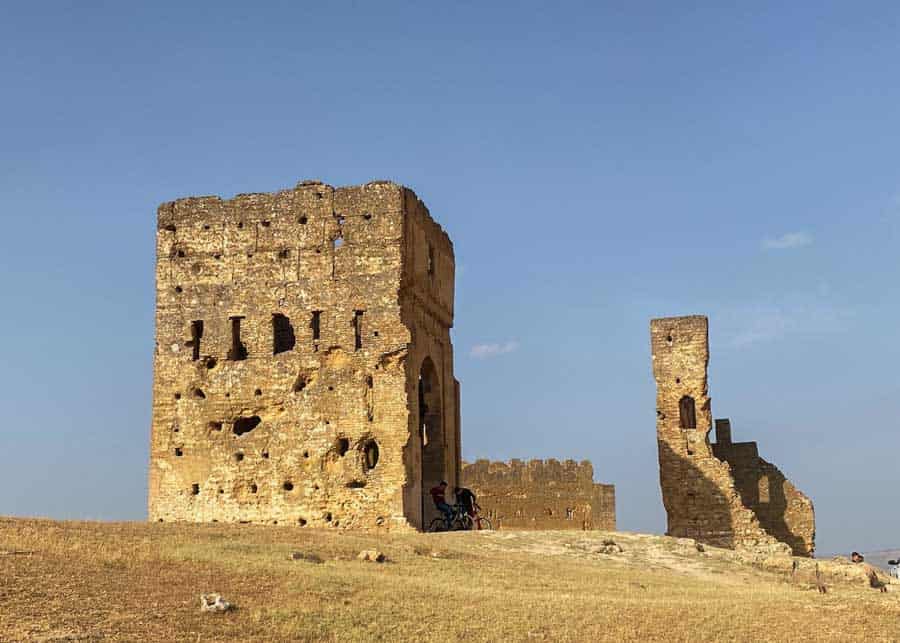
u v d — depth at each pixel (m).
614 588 40.38
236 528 49.03
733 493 63.97
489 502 80.62
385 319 59.12
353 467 58.00
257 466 59.16
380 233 59.97
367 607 33.19
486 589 37.72
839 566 49.59
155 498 59.91
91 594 31.95
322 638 30.22
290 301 60.34
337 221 60.59
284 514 58.31
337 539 47.34
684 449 65.00
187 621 30.34
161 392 60.94
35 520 44.75
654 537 54.69
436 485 64.88
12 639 27.59
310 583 35.31
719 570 49.09
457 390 70.44
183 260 62.03
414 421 59.44
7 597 30.84
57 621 29.31
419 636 30.97
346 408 58.66
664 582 43.66
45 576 33.25
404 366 58.66
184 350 61.16
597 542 52.38
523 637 31.44
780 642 32.25
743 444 67.88
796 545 66.38
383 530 56.97
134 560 36.53
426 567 41.97
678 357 65.81
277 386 59.66
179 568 35.97
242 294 60.97
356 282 59.78
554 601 35.88
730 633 32.94
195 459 59.91
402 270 59.56
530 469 82.25
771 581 47.81
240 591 33.75
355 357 59.09
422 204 64.56
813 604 37.16
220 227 61.88
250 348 60.41
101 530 43.41
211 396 60.34
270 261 60.97
